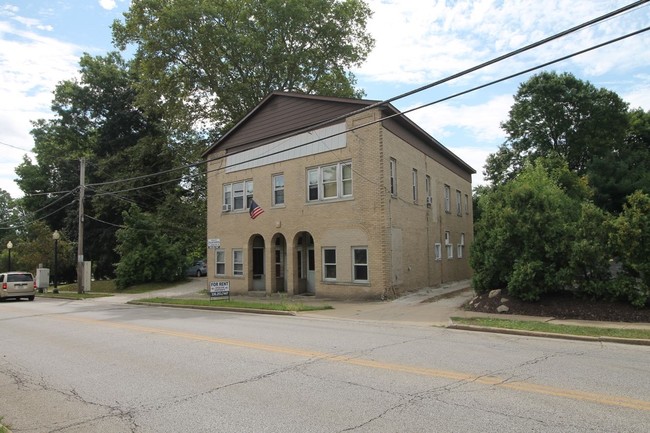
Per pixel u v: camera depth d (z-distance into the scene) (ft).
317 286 68.59
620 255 43.37
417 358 26.94
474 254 54.08
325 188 69.46
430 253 79.56
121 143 144.46
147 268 111.34
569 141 140.77
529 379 21.90
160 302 72.33
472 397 19.10
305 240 76.84
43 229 135.44
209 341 33.88
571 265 44.60
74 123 157.07
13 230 252.42
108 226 141.59
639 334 33.35
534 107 141.49
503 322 39.96
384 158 63.36
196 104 116.78
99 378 23.88
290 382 21.90
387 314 49.65
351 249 65.05
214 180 88.84
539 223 46.85
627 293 41.88
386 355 27.89
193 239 126.52
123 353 30.22
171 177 129.90
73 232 147.84
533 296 46.06
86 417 17.93
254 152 80.79
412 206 72.95
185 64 112.27
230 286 84.02
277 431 15.79
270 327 41.75
